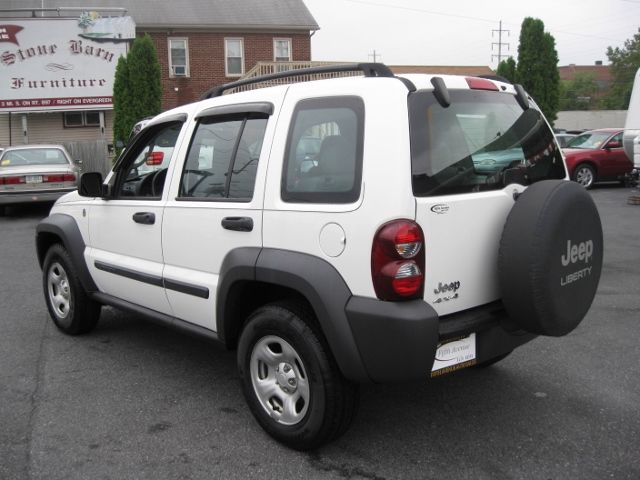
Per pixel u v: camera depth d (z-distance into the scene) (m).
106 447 3.35
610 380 4.18
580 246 3.21
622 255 8.10
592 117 43.66
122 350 4.93
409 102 2.92
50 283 5.36
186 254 3.85
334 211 2.96
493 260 3.23
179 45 26.92
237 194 3.53
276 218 3.22
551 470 3.07
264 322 3.28
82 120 24.83
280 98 3.39
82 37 22.75
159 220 4.04
